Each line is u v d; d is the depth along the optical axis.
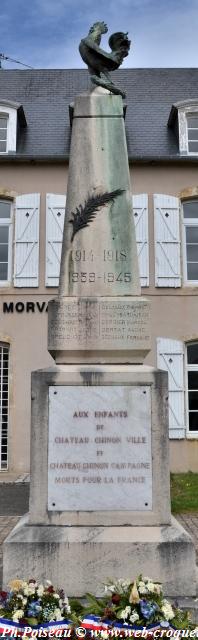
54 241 13.62
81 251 4.61
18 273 13.53
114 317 4.43
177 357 13.38
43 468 4.19
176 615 3.33
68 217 4.69
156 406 4.26
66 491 4.16
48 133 15.16
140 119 15.83
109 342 4.40
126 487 4.17
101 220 4.66
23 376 13.28
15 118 14.47
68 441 4.22
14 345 13.37
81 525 4.10
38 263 13.59
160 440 4.23
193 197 14.03
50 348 4.43
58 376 4.27
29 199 13.80
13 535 4.02
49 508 4.14
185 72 17.92
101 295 4.54
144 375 4.29
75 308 4.44
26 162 13.91
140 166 14.06
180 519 7.85
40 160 13.84
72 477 4.18
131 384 4.28
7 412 13.41
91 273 4.58
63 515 4.12
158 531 4.05
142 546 3.95
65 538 3.98
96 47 5.05
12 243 13.81
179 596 3.89
